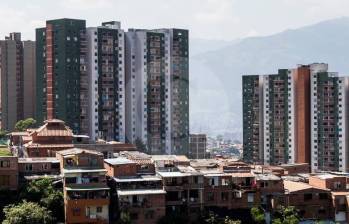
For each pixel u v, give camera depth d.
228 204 152.00
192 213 148.00
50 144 174.00
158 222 143.00
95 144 181.12
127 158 164.12
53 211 138.38
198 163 177.75
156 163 157.25
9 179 141.88
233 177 154.50
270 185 157.25
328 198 160.88
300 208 158.38
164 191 144.62
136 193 142.00
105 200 138.50
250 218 152.62
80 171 139.50
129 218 139.25
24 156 173.12
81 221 137.00
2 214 136.62
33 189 139.88
